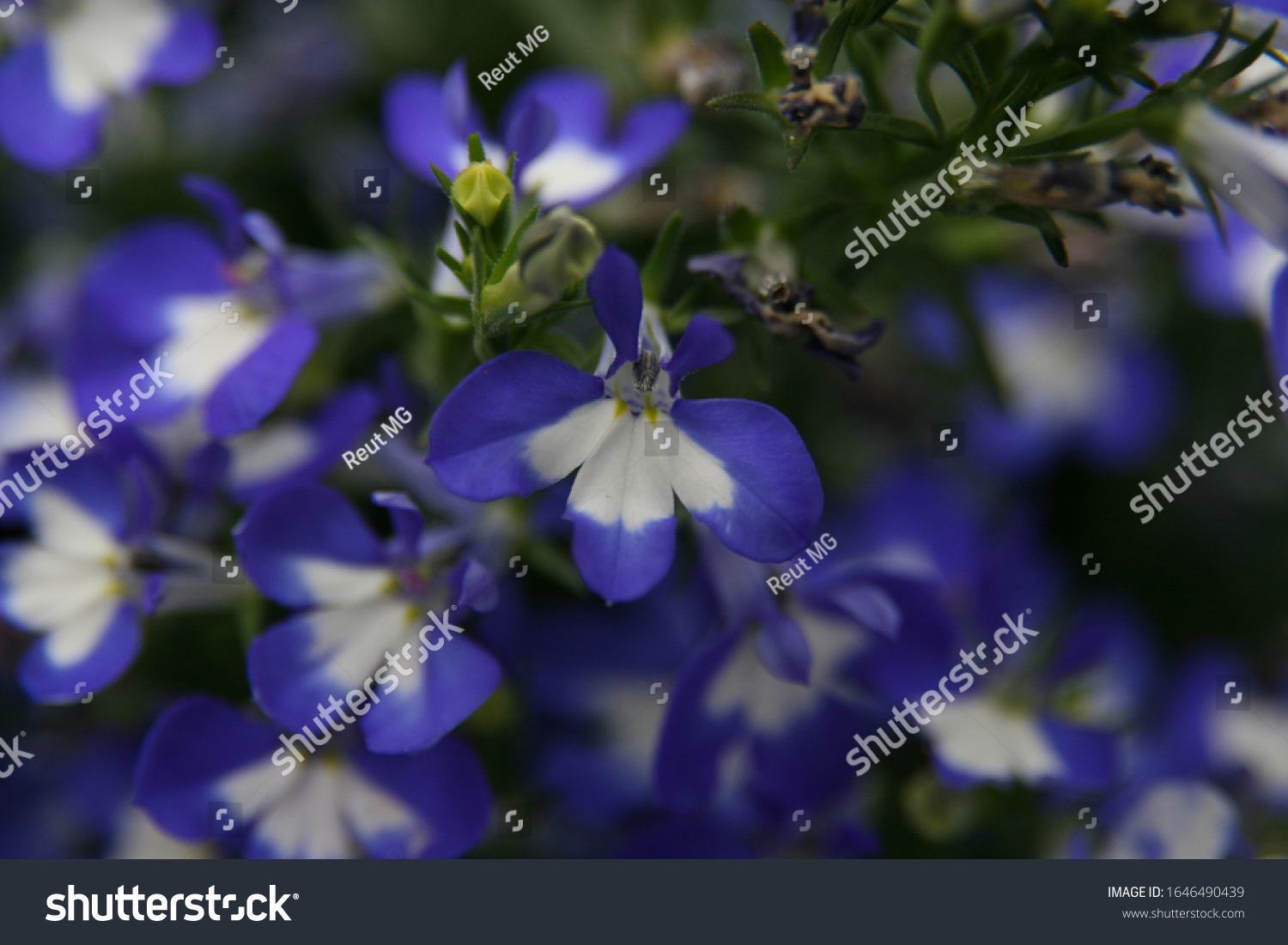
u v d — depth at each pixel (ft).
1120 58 0.36
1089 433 0.52
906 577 0.41
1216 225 0.36
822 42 0.36
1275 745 0.46
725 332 0.35
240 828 0.39
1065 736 0.43
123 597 0.40
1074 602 0.48
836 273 0.40
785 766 0.41
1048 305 0.52
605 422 0.35
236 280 0.42
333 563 0.38
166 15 0.45
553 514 0.40
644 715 0.44
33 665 0.40
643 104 0.45
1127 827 0.43
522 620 0.42
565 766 0.43
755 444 0.35
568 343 0.37
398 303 0.42
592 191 0.42
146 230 0.42
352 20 0.51
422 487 0.40
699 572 0.41
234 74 0.51
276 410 0.41
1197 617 0.50
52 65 0.45
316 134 0.51
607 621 0.44
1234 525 0.51
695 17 0.46
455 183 0.35
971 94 0.36
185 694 0.43
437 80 0.51
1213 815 0.42
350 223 0.48
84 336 0.42
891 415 0.50
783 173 0.43
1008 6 0.35
